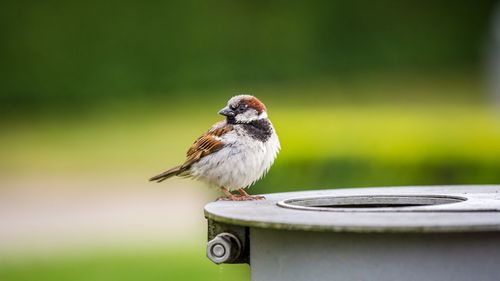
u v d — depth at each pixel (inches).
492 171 367.6
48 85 1208.8
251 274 156.3
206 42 1224.2
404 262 139.3
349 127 481.4
